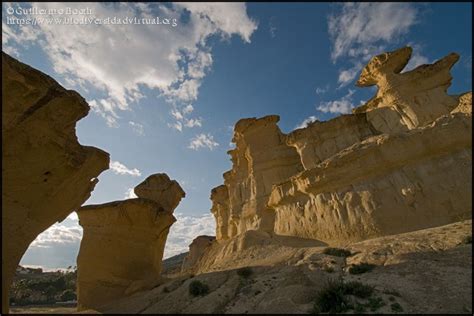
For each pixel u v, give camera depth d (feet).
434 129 54.13
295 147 107.76
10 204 35.70
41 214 40.65
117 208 56.95
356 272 36.19
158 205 62.39
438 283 28.96
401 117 83.20
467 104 58.18
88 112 40.83
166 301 39.40
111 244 55.01
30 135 35.58
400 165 56.18
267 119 121.29
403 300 27.25
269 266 47.55
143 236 58.85
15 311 48.67
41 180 38.55
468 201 47.09
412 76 84.17
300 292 31.73
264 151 117.29
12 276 35.91
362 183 59.26
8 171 34.91
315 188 66.69
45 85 34.83
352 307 26.86
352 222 56.29
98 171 48.14
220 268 63.16
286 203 76.54
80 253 55.67
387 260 37.58
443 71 82.38
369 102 98.89
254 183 113.09
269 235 75.10
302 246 61.21
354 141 89.81
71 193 44.60
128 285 52.90
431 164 53.16
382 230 51.80
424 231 44.88
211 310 33.01
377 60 91.15
